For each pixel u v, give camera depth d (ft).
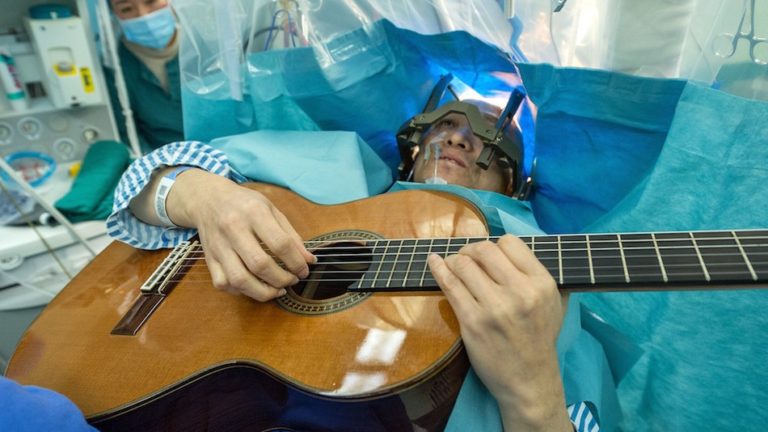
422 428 1.98
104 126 4.95
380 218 2.66
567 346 2.40
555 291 1.81
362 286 2.20
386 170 3.78
